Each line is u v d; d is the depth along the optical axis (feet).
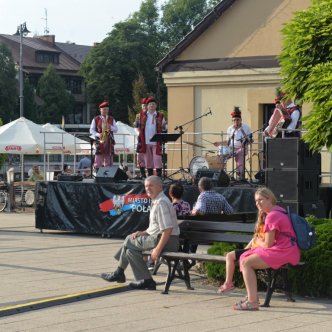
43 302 28.91
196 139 70.85
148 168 56.75
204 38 70.38
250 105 67.97
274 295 31.04
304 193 39.40
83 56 280.92
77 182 54.90
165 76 72.43
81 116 251.19
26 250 45.09
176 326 25.59
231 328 25.29
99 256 42.47
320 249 30.37
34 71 244.63
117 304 29.30
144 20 245.45
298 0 65.87
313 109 34.19
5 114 213.05
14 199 81.46
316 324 25.86
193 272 36.09
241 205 46.57
